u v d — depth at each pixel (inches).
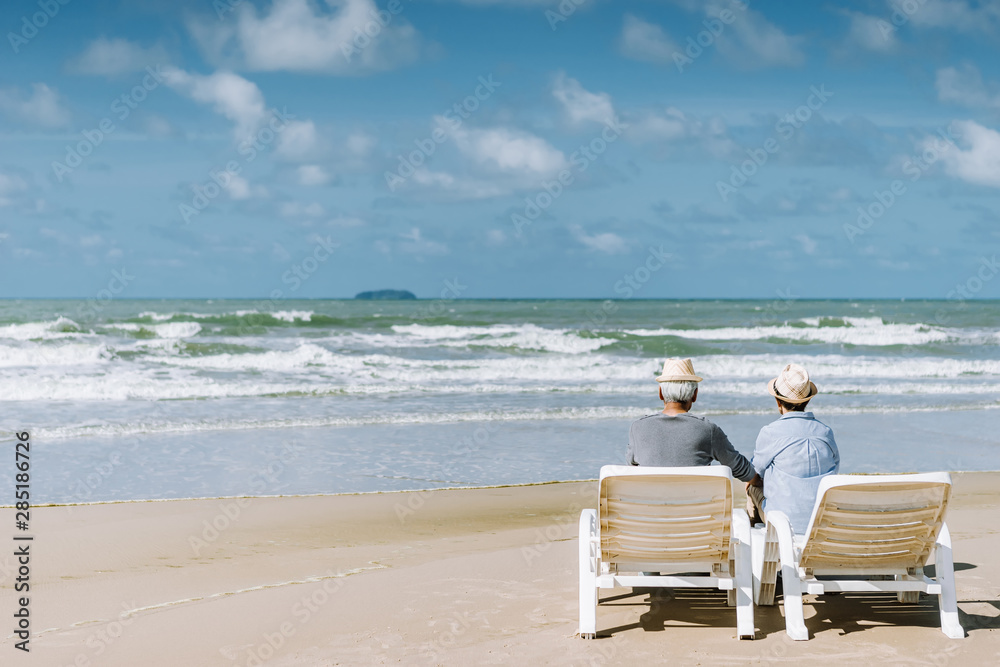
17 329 1062.4
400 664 148.8
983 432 492.4
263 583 210.5
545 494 336.2
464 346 1057.5
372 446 440.1
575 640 159.2
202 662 152.6
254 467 386.3
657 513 155.4
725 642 156.0
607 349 1059.9
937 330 1337.4
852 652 149.9
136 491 337.4
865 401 631.2
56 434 460.4
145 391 624.4
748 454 402.9
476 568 217.6
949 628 156.8
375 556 239.6
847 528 153.3
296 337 1154.7
